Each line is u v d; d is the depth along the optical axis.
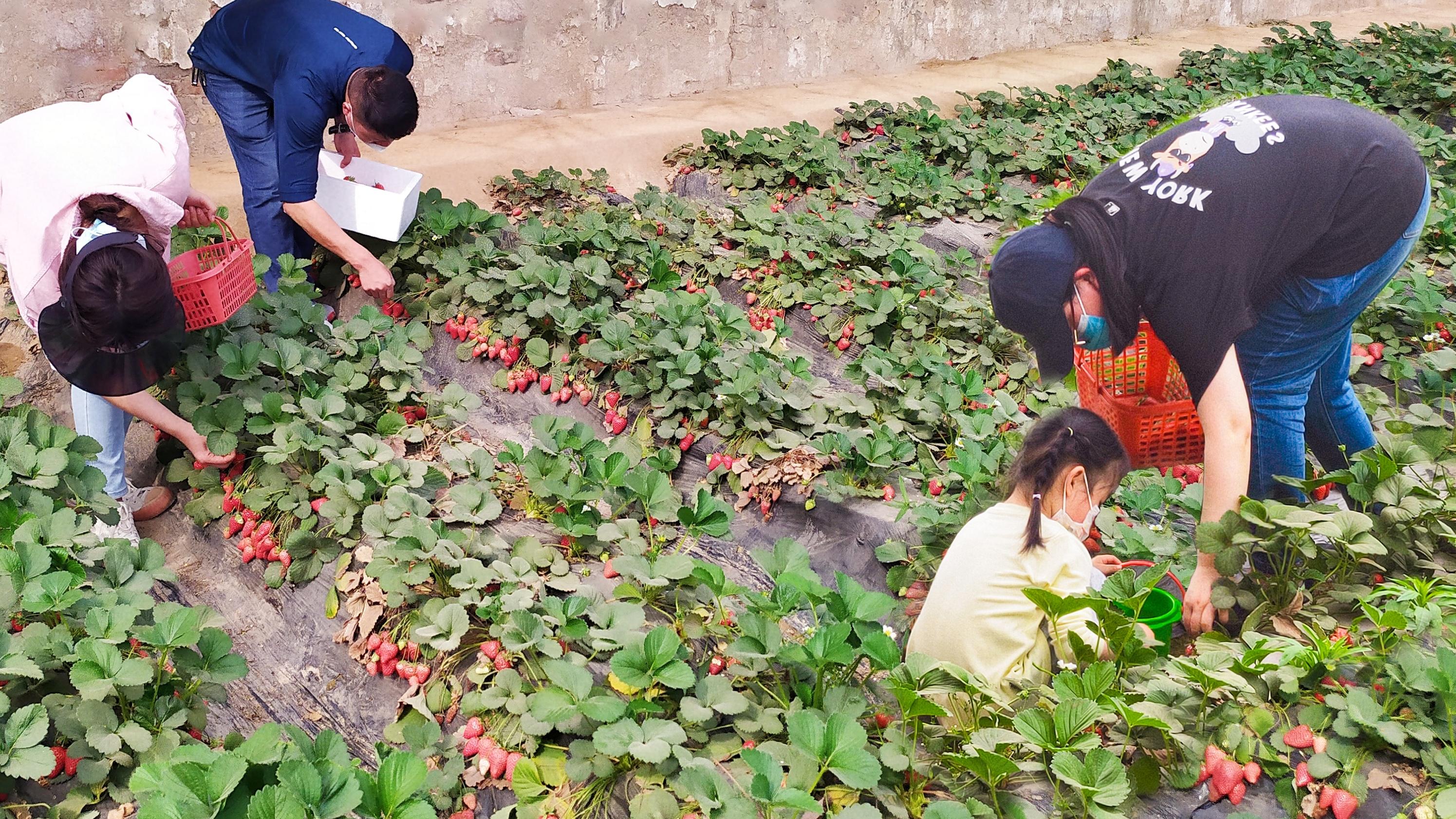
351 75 4.79
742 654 3.04
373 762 3.32
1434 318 5.23
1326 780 2.78
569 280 5.28
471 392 5.16
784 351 5.62
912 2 9.90
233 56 5.00
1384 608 3.30
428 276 5.64
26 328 5.05
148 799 2.48
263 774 2.61
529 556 3.80
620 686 3.19
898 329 5.70
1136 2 11.70
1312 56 10.48
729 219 6.68
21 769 2.76
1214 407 3.22
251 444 4.38
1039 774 2.88
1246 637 3.13
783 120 8.30
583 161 7.38
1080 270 3.25
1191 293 3.11
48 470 3.69
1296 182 3.08
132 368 3.90
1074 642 2.99
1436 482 3.86
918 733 3.00
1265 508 3.18
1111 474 3.20
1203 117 3.25
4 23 6.16
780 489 4.42
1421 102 9.30
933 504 4.07
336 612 3.76
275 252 5.40
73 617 3.29
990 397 4.91
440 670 3.43
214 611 3.23
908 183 7.15
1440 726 2.81
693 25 8.69
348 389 4.61
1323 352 3.40
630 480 4.00
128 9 6.46
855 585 3.26
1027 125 8.59
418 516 3.82
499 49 7.77
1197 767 2.80
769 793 2.57
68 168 3.62
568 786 2.97
